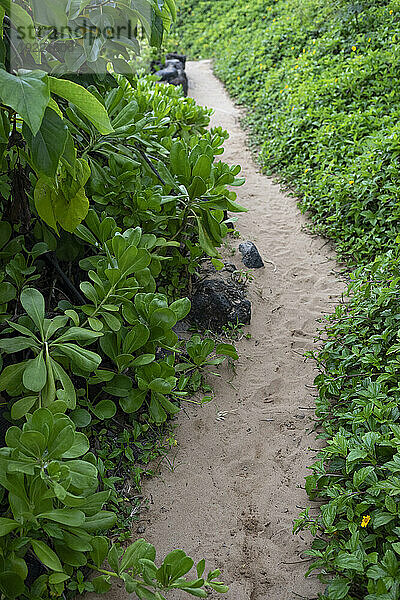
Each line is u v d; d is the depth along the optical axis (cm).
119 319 310
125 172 366
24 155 260
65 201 259
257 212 603
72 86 193
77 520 212
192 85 1152
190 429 339
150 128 416
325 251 530
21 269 300
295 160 665
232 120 912
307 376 385
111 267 306
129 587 222
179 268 430
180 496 296
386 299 363
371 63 706
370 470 248
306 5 1014
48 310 328
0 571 206
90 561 249
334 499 260
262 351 409
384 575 214
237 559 264
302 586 249
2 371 262
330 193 555
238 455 323
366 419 284
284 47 1028
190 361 382
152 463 314
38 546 211
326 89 722
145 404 340
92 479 222
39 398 245
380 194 519
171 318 312
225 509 290
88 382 291
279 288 481
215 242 412
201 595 220
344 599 224
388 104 639
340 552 232
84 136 346
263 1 1388
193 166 404
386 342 339
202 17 1686
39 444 210
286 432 338
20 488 213
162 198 374
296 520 265
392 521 241
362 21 832
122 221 379
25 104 172
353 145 614
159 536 274
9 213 312
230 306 427
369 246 496
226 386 375
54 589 222
